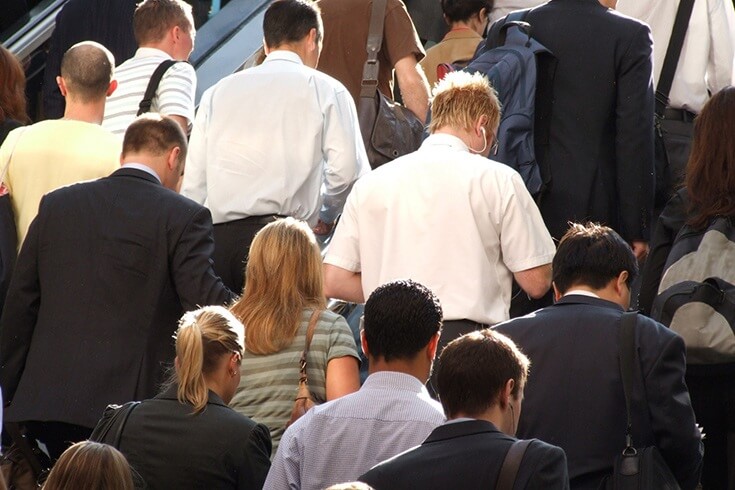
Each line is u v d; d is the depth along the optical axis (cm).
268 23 2400
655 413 1659
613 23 2400
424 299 1602
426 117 2731
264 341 1845
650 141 2394
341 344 1864
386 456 1560
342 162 2334
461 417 1467
